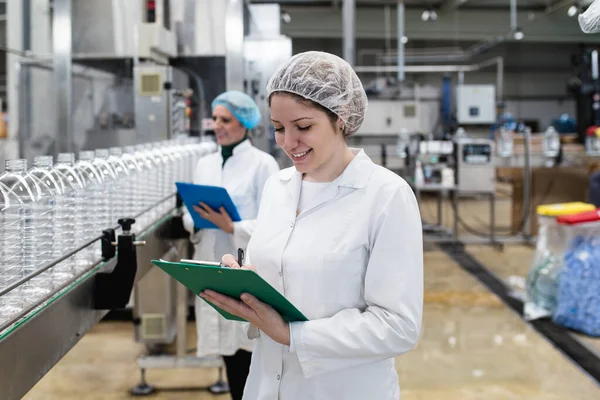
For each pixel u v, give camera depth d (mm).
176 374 2799
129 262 1282
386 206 1062
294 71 1057
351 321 1036
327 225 1108
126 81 3648
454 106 9906
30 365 936
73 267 1238
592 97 7082
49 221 1241
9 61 4297
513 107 13430
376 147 8180
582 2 9195
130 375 2781
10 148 4152
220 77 3695
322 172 1143
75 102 3678
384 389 1113
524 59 13195
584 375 2744
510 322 3557
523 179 6129
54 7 3609
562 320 3434
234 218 1983
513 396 2539
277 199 1211
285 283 1120
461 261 5215
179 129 3314
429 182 5738
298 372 1108
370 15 11516
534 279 3688
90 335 3336
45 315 990
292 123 1048
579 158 5965
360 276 1092
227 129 2207
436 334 3365
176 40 3693
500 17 11656
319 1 10391
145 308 2895
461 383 2682
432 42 12453
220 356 2590
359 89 1115
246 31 4160
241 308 1030
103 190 1531
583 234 3371
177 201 2281
